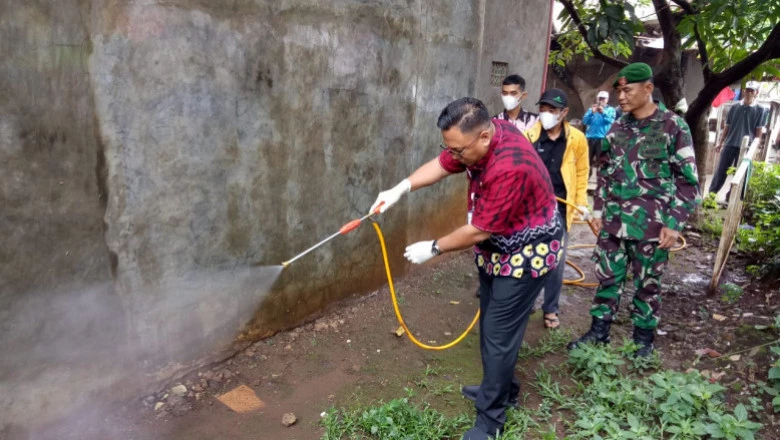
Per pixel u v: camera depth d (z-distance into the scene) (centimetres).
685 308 447
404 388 328
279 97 336
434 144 493
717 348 374
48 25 227
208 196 309
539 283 256
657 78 642
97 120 252
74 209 250
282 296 374
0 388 240
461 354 373
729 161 834
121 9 250
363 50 388
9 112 221
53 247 246
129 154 267
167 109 278
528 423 292
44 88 230
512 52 583
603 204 364
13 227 231
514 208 236
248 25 307
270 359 353
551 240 254
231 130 312
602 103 751
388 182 443
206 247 315
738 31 521
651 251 343
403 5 414
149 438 275
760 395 313
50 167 238
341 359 361
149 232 285
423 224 506
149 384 304
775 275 486
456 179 543
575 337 400
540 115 366
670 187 334
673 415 281
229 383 327
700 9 534
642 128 336
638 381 325
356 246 426
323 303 409
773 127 1112
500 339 259
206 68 291
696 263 556
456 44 488
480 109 229
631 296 474
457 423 291
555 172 380
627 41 536
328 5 353
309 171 369
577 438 277
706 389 293
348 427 287
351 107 389
